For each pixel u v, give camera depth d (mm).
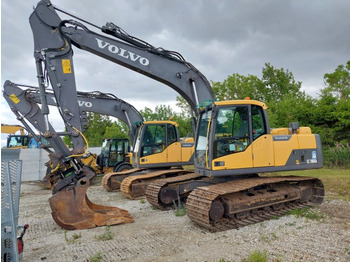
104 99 13492
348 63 28047
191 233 5648
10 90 12789
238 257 4363
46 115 6871
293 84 37156
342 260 4133
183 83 8680
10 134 19938
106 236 5492
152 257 4508
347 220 6148
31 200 10188
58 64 7477
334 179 10992
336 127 18375
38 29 7672
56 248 5055
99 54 8461
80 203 6215
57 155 6496
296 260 4176
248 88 31969
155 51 8570
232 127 6691
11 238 3469
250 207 6215
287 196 6949
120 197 10023
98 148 22297
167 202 7773
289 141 7070
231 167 6527
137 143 10828
